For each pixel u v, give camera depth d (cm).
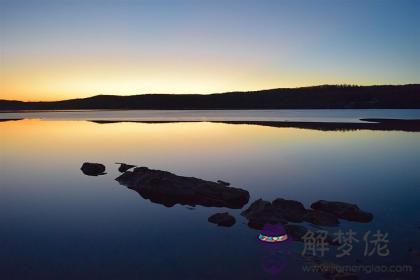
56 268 802
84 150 2720
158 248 895
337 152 2444
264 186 1505
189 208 1221
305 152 2452
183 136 3616
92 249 902
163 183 1410
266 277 730
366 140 3111
